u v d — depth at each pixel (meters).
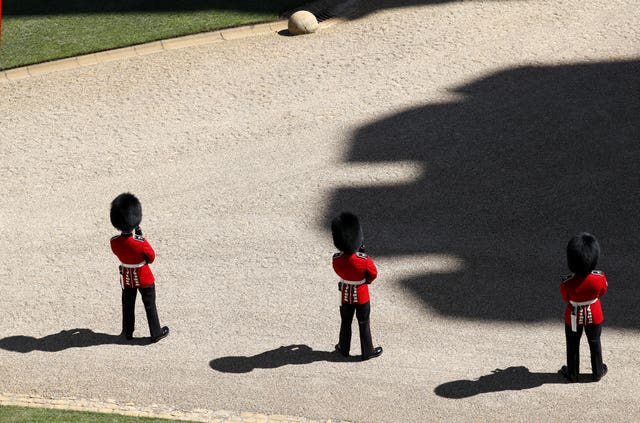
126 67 53.19
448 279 33.78
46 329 32.47
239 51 54.25
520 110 45.25
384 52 52.62
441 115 45.44
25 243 37.88
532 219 37.06
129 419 27.05
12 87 51.78
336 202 39.25
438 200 38.78
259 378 29.36
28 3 61.72
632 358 29.14
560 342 30.19
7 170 43.53
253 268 35.41
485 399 27.78
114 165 43.50
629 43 51.09
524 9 56.62
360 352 30.50
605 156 40.97
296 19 55.38
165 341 31.55
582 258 26.56
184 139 45.47
